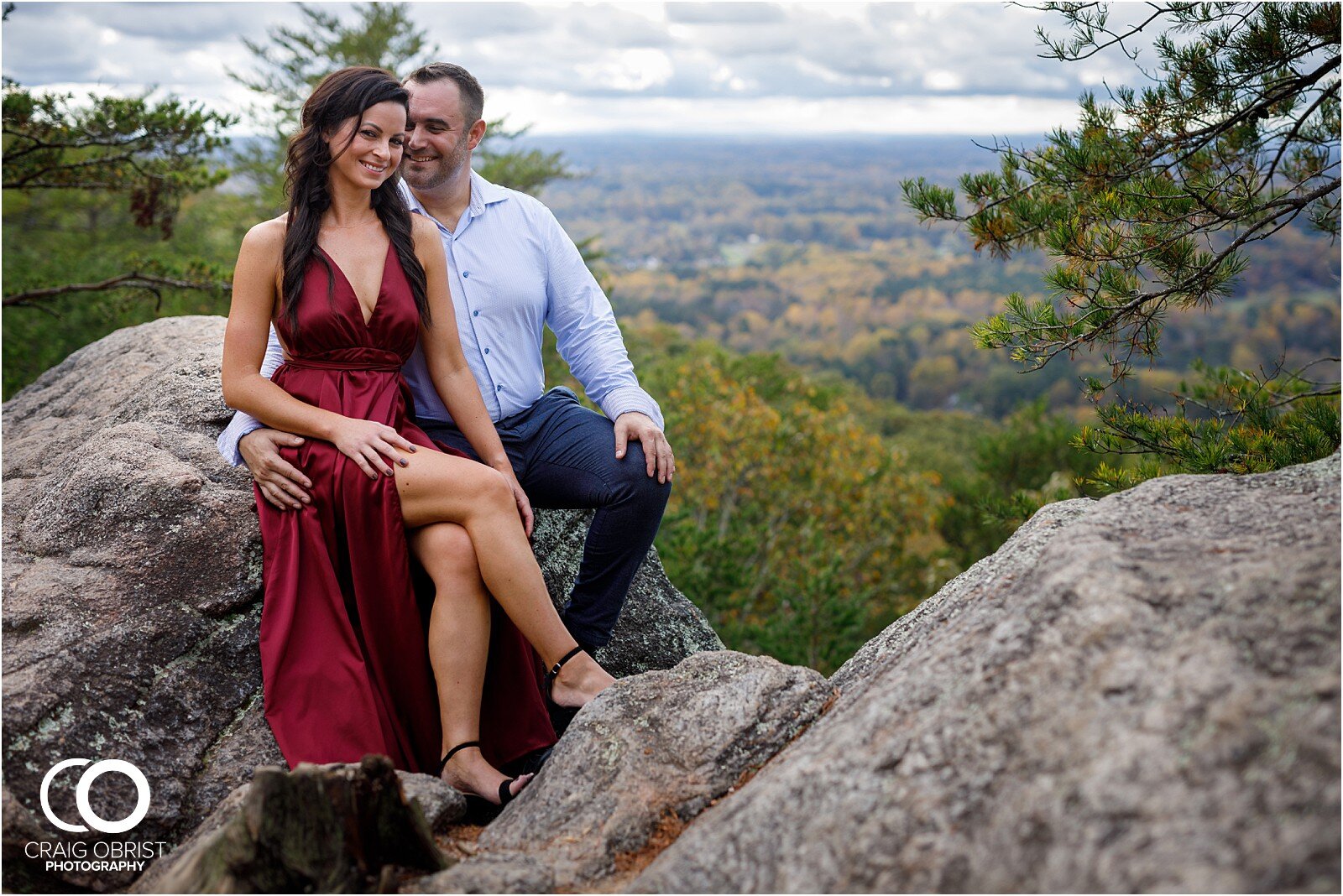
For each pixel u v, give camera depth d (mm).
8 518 3068
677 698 2229
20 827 2152
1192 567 1648
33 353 11844
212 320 4633
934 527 14070
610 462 2990
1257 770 1255
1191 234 3957
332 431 2623
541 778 2189
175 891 1775
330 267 2732
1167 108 4070
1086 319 3902
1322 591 1456
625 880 1859
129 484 2902
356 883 1762
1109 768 1346
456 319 3021
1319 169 4352
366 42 20609
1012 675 1590
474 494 2541
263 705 2621
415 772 2568
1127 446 4383
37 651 2436
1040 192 4266
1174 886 1186
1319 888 1119
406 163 3064
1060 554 1809
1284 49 3834
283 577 2633
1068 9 3951
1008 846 1358
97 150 8000
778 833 1594
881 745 1634
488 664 2723
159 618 2625
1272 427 4211
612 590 3104
